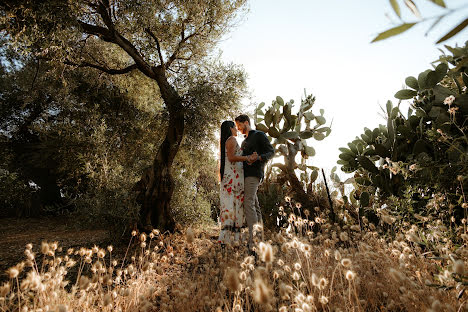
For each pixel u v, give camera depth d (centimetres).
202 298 174
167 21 621
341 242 322
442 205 256
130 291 167
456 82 319
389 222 182
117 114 970
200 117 597
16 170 992
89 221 448
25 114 1000
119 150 902
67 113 939
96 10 513
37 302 159
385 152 369
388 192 359
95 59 700
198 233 499
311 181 541
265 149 340
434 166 272
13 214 888
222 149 346
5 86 909
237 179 329
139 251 370
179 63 691
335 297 160
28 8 396
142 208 486
